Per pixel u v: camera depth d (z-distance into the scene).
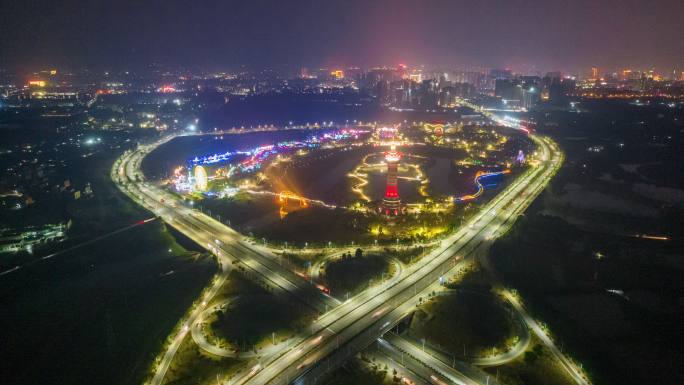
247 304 191.50
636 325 184.25
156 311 191.00
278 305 190.38
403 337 169.50
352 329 173.62
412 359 157.25
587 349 164.75
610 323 185.25
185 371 152.62
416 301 193.12
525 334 171.75
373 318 180.62
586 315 190.38
